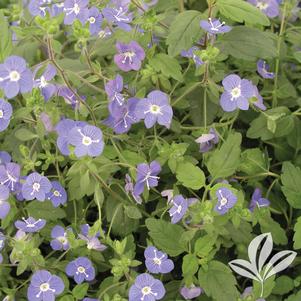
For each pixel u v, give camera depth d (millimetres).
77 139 338
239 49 386
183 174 356
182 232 350
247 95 361
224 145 358
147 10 385
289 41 430
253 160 380
